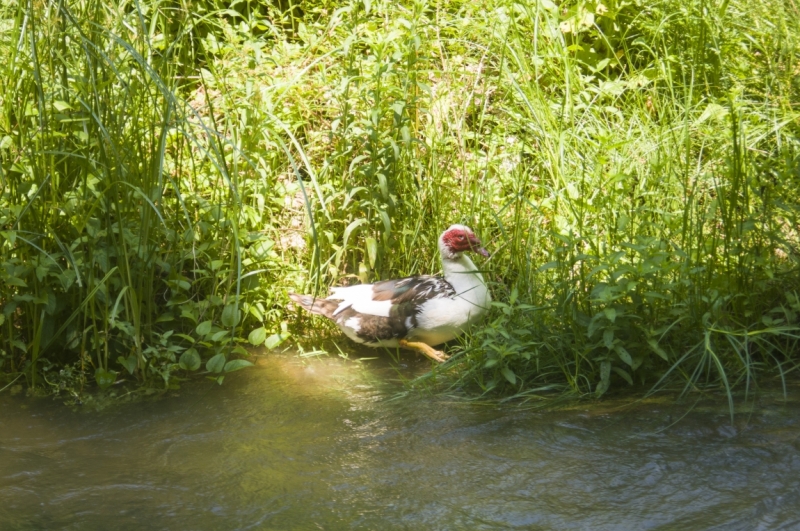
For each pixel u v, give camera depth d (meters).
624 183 5.40
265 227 5.86
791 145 5.97
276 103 5.92
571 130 6.20
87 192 4.95
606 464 3.83
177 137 5.36
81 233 4.88
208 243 5.19
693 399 4.43
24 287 4.97
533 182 6.14
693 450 3.91
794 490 3.53
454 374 5.00
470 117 6.66
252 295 5.49
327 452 4.09
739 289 4.86
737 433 4.04
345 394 4.80
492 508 3.52
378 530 3.39
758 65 6.89
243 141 5.70
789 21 6.90
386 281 5.37
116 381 4.96
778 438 3.96
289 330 5.64
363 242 5.91
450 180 6.06
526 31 7.00
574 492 3.61
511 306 4.79
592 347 4.59
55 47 4.88
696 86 6.73
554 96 6.76
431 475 3.81
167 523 3.49
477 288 5.20
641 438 4.05
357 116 6.01
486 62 6.82
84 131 4.77
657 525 3.33
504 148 6.34
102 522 3.50
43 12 4.67
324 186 5.62
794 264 5.05
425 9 6.47
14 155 4.99
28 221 4.89
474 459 3.94
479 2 6.93
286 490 3.74
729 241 4.88
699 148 6.31
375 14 6.70
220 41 6.93
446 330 5.18
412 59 5.74
